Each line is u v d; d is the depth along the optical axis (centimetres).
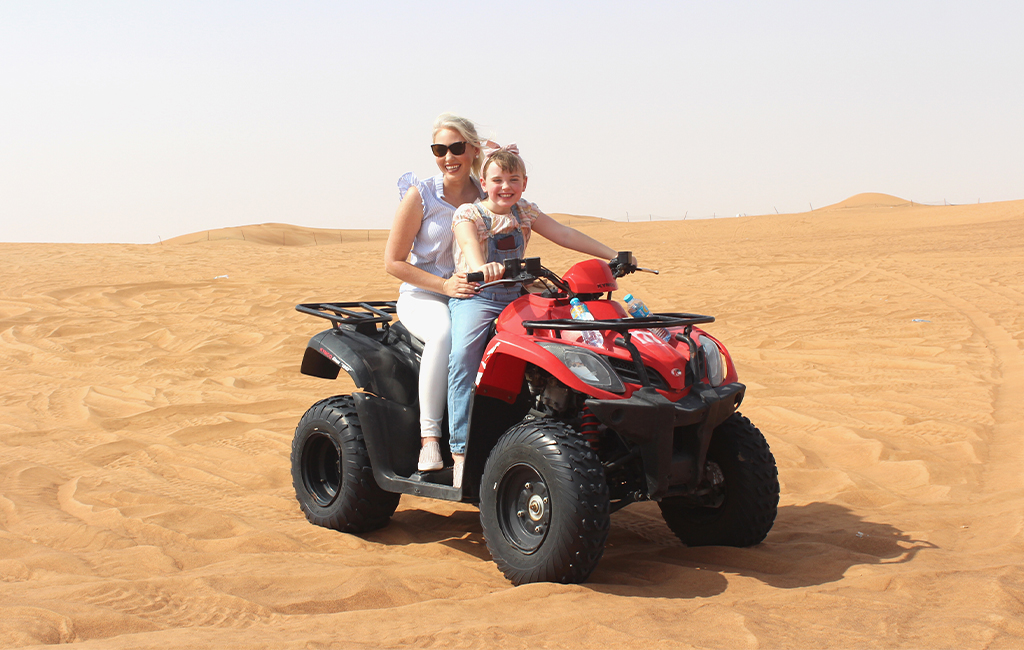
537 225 461
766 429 708
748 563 418
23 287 1902
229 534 477
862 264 2009
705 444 392
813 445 663
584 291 401
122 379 960
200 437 711
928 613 346
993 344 1052
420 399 434
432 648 307
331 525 481
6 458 648
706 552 434
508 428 429
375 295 1675
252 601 358
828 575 398
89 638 321
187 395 868
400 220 454
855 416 737
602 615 336
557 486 364
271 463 630
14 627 320
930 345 1050
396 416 460
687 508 458
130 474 606
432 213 459
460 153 449
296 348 1112
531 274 396
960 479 574
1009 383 847
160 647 299
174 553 435
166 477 601
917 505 521
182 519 495
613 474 402
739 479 427
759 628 324
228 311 1470
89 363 1056
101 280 2053
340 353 465
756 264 2122
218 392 878
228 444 687
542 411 418
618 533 486
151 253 2992
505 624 326
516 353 390
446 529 495
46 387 927
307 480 502
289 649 300
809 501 532
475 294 415
